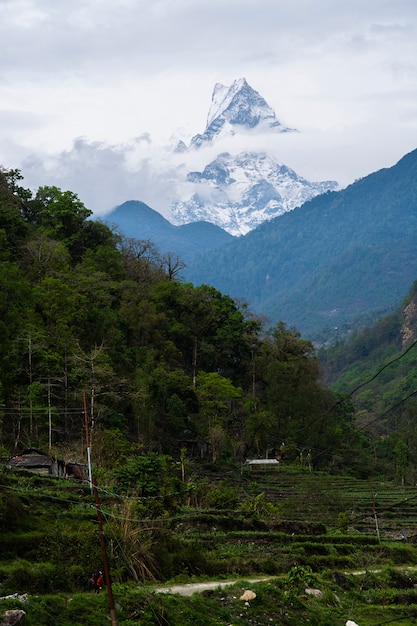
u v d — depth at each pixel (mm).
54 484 58344
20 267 102812
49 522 46125
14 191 129375
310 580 45000
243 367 122562
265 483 87625
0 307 84688
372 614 42469
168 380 100312
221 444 94812
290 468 96625
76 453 72938
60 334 86938
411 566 55281
